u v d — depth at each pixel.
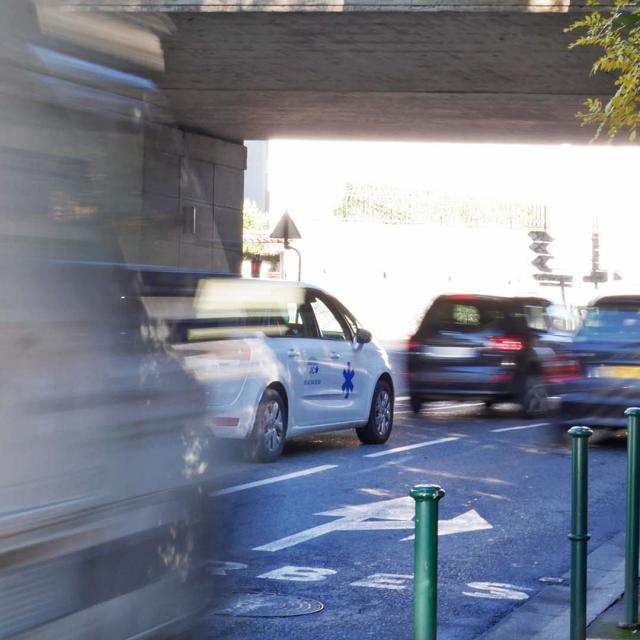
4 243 3.56
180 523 4.45
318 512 9.80
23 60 3.75
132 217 4.33
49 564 3.61
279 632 6.49
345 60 21.25
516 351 17.58
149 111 4.53
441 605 7.25
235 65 21.88
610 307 14.34
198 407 4.68
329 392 13.09
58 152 3.88
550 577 7.98
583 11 17.44
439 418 17.73
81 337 3.86
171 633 4.35
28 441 3.56
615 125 10.02
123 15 4.40
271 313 12.27
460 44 19.83
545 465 12.82
